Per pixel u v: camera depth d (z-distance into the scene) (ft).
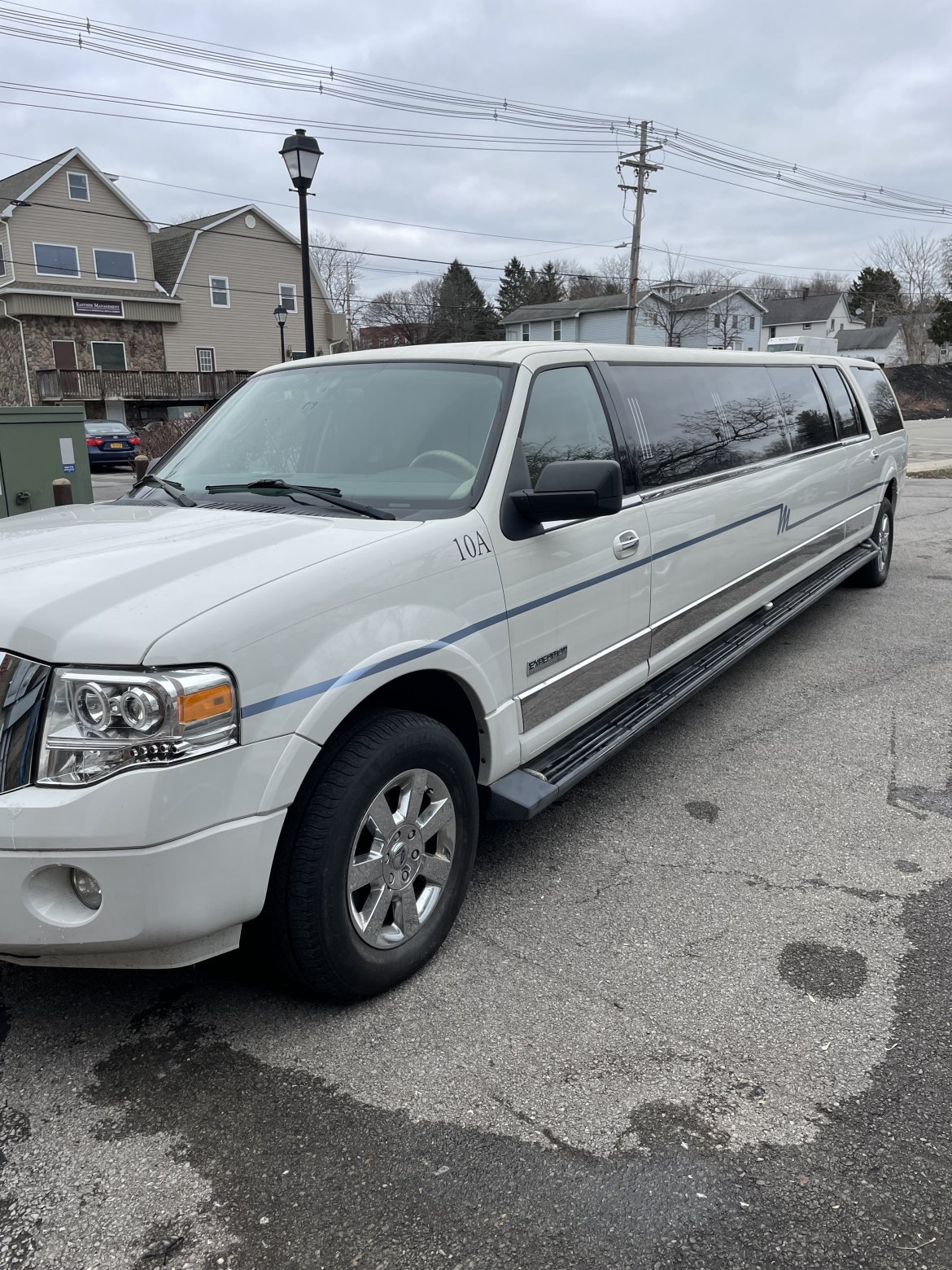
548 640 10.84
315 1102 7.64
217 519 9.59
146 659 6.81
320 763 8.15
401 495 10.13
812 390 21.08
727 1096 7.63
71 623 7.06
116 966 7.54
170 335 125.39
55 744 6.88
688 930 10.11
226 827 7.22
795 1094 7.63
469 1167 6.95
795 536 18.92
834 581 21.80
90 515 10.58
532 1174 6.88
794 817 12.87
